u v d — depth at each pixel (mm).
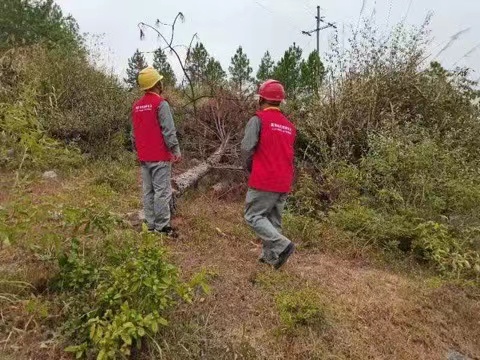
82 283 3918
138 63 10875
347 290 4891
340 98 8562
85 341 3475
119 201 6363
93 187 6680
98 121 8398
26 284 3840
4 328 3523
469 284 5281
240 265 5000
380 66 8852
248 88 8805
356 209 6387
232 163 7977
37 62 9406
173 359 3521
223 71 11008
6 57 9203
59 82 9086
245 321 4102
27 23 11516
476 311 4926
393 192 6492
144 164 5348
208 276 4570
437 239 5805
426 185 6512
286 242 4824
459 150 7297
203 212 6344
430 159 6836
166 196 5328
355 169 7133
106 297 3582
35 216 4035
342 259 5688
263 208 4941
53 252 4254
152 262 3666
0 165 5898
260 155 4859
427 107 8719
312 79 9953
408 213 6266
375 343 4223
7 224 3943
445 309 4848
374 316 4520
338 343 4090
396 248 5953
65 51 10547
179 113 8875
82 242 4445
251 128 4809
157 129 5180
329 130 8156
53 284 3971
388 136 7645
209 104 8648
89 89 9234
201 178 7414
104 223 4199
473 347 4547
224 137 8008
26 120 5211
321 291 4734
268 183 4824
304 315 4125
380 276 5336
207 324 3936
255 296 4445
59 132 8188
